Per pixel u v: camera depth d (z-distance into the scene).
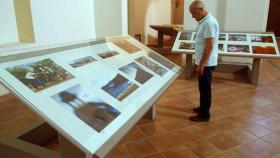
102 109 1.70
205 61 2.97
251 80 4.98
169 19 11.41
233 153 2.66
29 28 4.57
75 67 1.99
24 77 1.61
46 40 4.88
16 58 1.74
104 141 1.48
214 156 2.61
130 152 2.67
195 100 4.14
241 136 3.01
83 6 5.92
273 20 10.93
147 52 3.03
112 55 2.52
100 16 6.43
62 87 1.70
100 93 1.85
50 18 4.91
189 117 3.49
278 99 4.18
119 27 6.43
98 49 2.48
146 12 9.37
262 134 3.05
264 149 2.74
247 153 2.66
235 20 5.81
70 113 1.53
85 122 1.53
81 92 1.75
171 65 3.03
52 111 1.48
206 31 2.90
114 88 1.99
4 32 4.46
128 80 2.21
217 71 5.88
